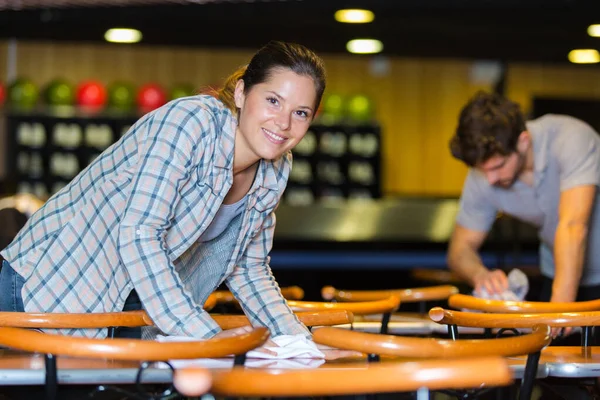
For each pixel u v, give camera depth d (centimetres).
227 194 258
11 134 933
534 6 515
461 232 424
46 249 251
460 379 144
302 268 630
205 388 142
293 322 268
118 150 244
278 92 236
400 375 145
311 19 525
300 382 145
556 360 235
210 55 1069
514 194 401
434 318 247
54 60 1031
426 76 1141
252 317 272
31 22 528
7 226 483
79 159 939
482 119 361
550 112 1073
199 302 271
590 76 1159
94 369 201
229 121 241
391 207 658
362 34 548
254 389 146
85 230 248
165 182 232
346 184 976
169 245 246
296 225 636
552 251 430
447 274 569
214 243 267
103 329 253
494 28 538
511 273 393
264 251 280
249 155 245
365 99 984
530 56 594
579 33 548
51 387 193
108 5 520
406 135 1141
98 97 937
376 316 393
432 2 509
